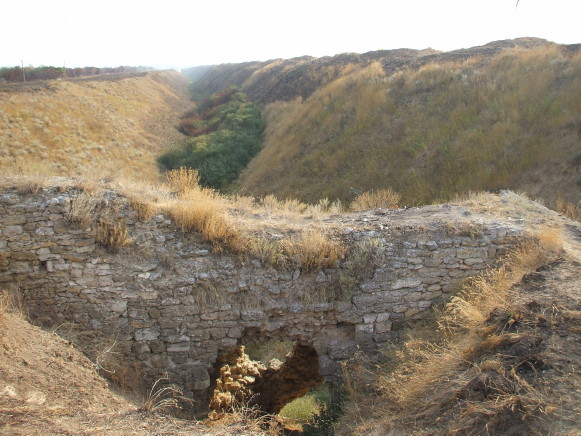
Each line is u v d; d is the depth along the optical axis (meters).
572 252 5.87
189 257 6.12
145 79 43.50
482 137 14.25
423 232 6.52
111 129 25.47
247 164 22.78
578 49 17.72
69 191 6.36
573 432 3.05
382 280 6.13
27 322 5.25
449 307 5.75
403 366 5.09
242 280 6.02
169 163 23.69
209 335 5.93
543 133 13.27
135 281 5.81
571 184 11.34
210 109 36.25
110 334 5.71
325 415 5.67
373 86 20.50
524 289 4.98
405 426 4.00
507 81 16.39
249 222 6.90
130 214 6.31
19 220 5.75
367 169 16.09
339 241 6.45
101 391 4.55
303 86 29.02
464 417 3.57
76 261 5.81
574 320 4.09
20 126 20.42
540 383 3.54
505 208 7.78
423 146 15.41
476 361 4.15
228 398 6.67
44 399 3.90
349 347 6.15
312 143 19.81
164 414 4.52
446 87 17.98
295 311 6.00
